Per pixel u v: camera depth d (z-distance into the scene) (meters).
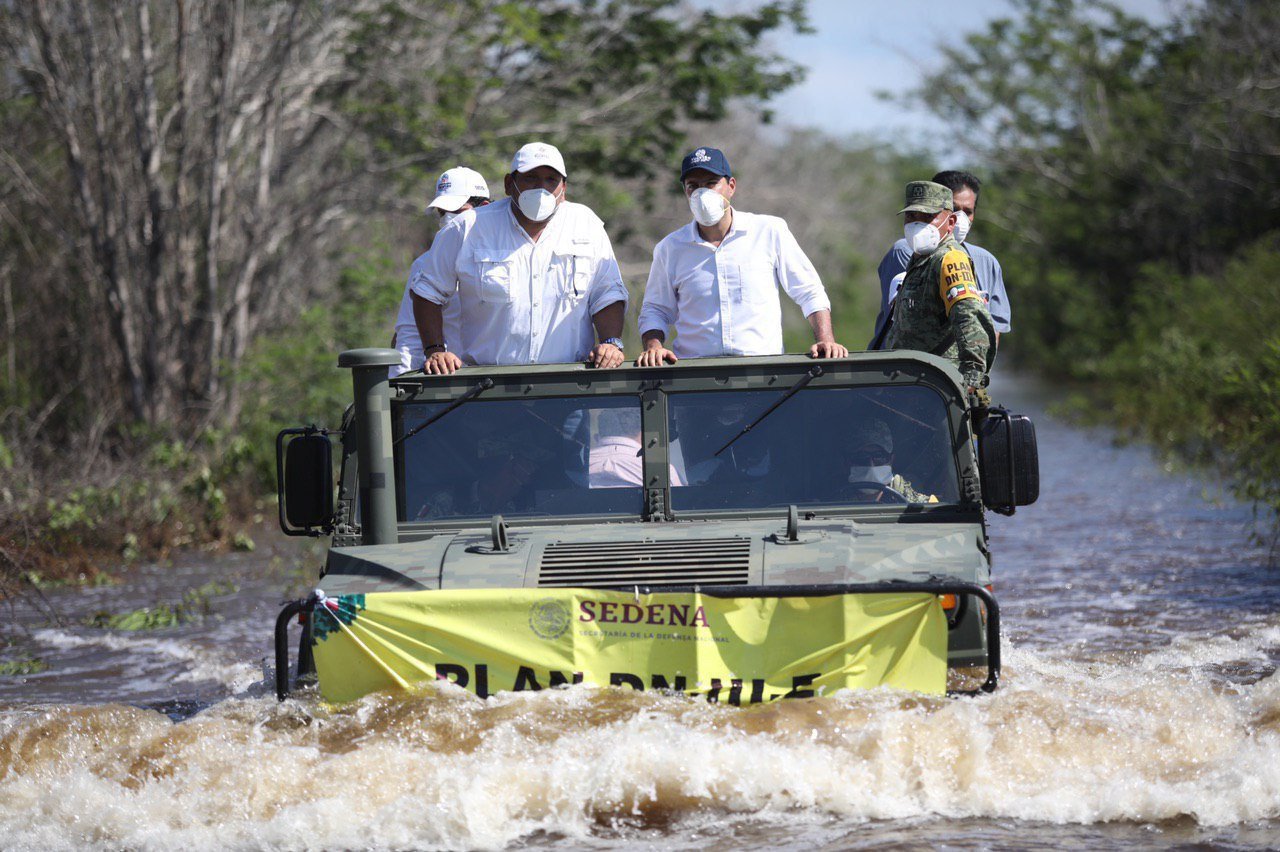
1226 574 39.28
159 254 66.56
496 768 19.14
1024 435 23.06
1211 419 76.25
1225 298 100.88
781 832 18.58
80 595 43.56
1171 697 21.80
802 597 20.20
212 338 67.00
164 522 53.62
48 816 19.30
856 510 23.41
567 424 24.25
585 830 18.78
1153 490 58.56
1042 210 167.38
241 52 69.81
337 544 23.88
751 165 164.25
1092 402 115.12
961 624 21.36
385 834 18.52
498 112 81.75
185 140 67.06
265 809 19.02
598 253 27.58
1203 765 19.70
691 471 23.92
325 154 79.62
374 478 23.02
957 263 26.33
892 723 19.64
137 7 65.75
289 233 74.19
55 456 60.62
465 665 20.66
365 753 19.59
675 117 88.75
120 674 31.81
